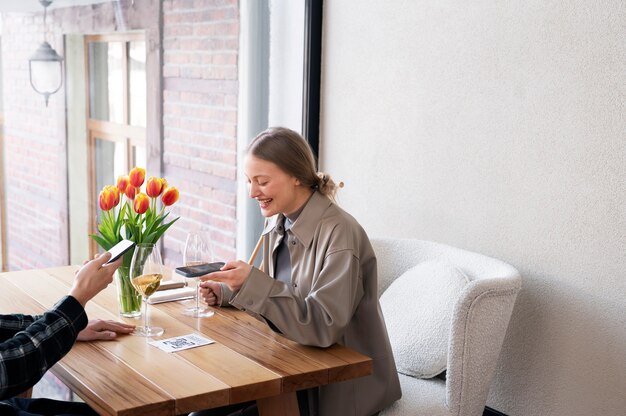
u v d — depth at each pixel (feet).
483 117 9.84
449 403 7.63
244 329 6.81
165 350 6.16
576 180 8.86
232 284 6.29
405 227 11.10
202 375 5.63
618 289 8.55
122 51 10.71
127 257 6.93
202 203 11.82
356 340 7.09
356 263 6.77
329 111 12.21
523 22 9.26
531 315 9.46
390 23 11.02
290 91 12.34
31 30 9.85
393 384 7.20
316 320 6.34
